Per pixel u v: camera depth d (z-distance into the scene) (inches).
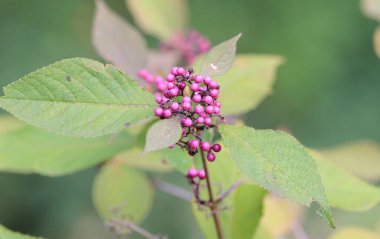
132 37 19.4
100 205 19.9
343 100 52.8
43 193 47.9
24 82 13.0
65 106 13.1
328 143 51.5
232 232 16.5
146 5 24.4
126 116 13.2
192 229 43.5
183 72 13.2
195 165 15.7
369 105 52.4
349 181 16.8
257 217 16.5
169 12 24.5
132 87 13.3
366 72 53.5
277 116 52.4
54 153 18.2
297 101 52.9
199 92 13.1
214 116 13.4
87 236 46.9
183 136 13.1
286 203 19.6
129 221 18.8
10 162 17.9
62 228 47.6
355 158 21.5
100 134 13.1
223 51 13.6
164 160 17.9
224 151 16.7
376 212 33.7
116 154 18.4
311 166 12.6
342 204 16.5
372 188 16.7
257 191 16.5
